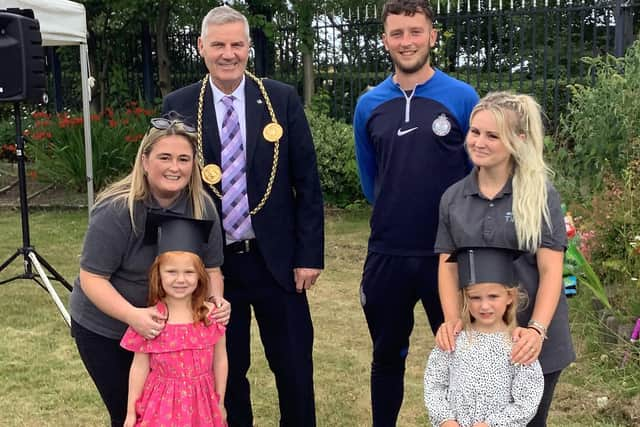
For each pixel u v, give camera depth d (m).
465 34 10.03
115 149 10.30
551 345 2.60
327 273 6.78
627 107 5.66
